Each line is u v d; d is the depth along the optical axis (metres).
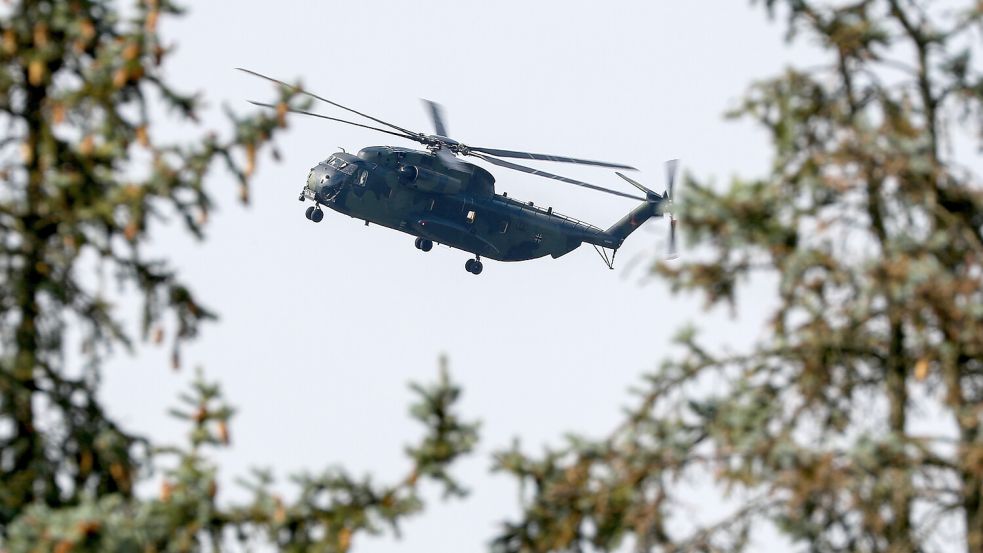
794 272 35.75
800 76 39.19
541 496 37.56
